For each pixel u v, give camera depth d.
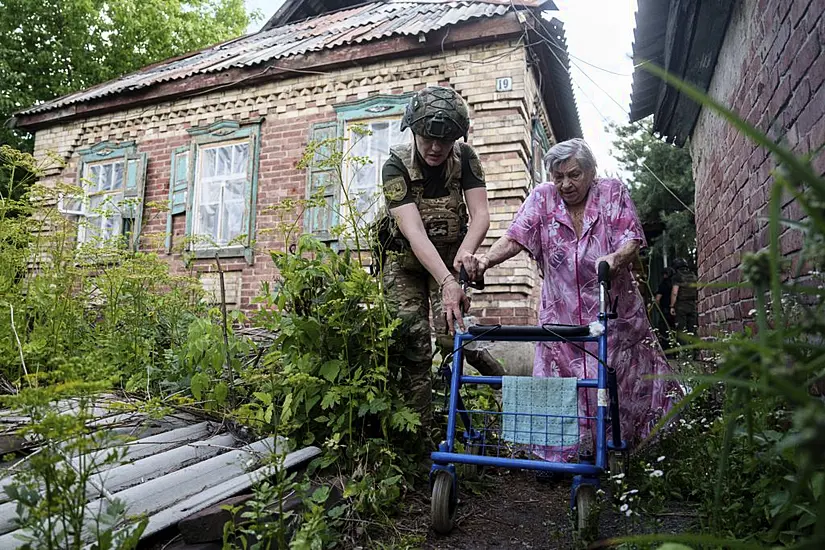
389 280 3.13
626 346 3.11
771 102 3.28
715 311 5.20
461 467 2.95
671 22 4.70
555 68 7.99
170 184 8.89
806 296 2.45
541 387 2.44
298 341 2.79
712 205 5.46
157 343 3.70
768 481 1.71
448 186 3.07
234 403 2.99
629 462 2.86
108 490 2.06
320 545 1.83
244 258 8.15
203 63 9.51
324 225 7.65
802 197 0.67
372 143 7.68
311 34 9.48
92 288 3.81
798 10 2.75
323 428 2.77
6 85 16.11
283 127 8.21
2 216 3.51
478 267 2.77
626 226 3.06
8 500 1.92
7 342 3.06
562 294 3.20
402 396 2.89
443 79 7.33
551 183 3.31
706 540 0.81
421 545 2.24
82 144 9.74
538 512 2.66
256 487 1.95
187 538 1.85
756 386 0.74
